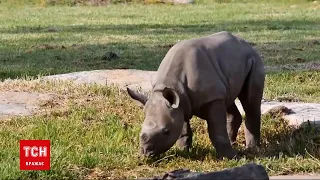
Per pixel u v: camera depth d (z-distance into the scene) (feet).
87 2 196.95
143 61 82.64
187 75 37.73
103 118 47.52
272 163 37.11
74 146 40.93
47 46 95.96
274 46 97.25
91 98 53.01
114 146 40.96
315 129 43.70
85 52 90.38
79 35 112.88
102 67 77.66
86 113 48.42
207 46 38.96
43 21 144.77
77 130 44.45
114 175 35.81
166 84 37.50
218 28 126.21
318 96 59.11
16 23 139.85
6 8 184.65
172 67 37.99
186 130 40.09
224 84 38.65
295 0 194.90
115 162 37.47
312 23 137.49
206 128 45.80
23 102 51.72
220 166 36.91
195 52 38.22
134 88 55.83
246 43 41.34
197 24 135.95
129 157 38.27
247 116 42.14
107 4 196.85
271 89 61.05
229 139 40.04
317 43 101.14
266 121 47.09
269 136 44.65
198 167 36.78
